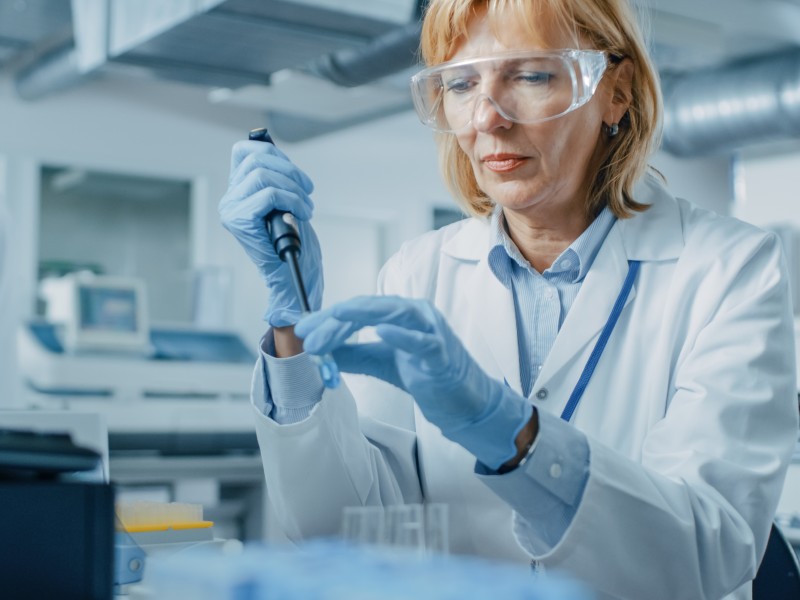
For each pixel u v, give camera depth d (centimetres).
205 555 63
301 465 115
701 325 122
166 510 111
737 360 115
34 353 411
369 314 86
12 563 70
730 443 110
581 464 96
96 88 573
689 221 133
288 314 113
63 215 588
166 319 611
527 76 112
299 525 118
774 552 137
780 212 679
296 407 115
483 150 117
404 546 74
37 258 562
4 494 71
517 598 53
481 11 117
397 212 651
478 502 125
